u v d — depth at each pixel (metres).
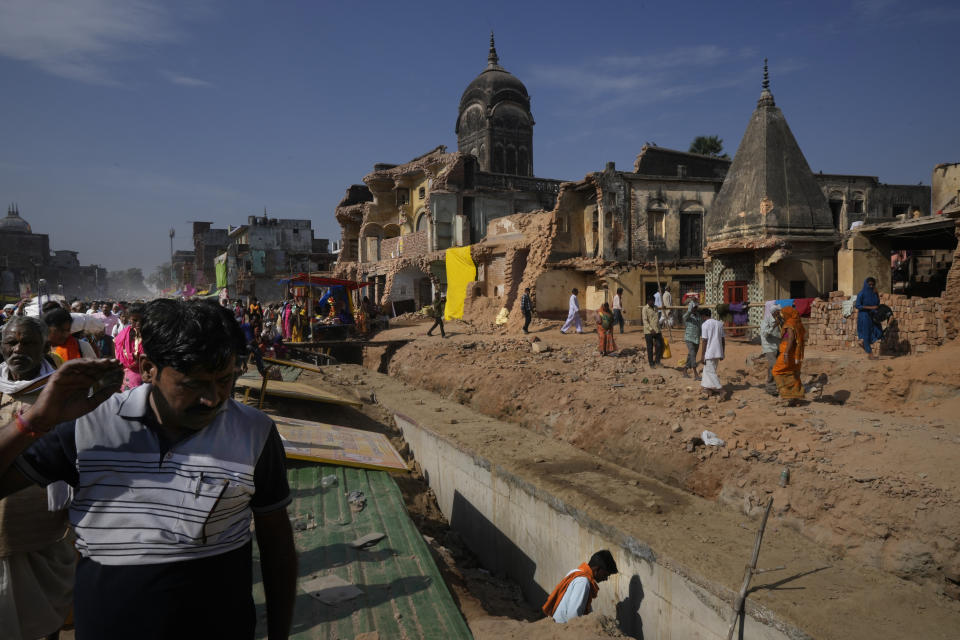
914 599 4.93
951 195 23.16
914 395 9.97
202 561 1.66
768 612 4.70
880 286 17.77
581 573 5.70
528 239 27.80
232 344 1.62
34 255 91.19
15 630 2.87
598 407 10.28
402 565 5.04
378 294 39.81
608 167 26.42
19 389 2.60
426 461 11.45
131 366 6.22
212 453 1.67
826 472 6.52
